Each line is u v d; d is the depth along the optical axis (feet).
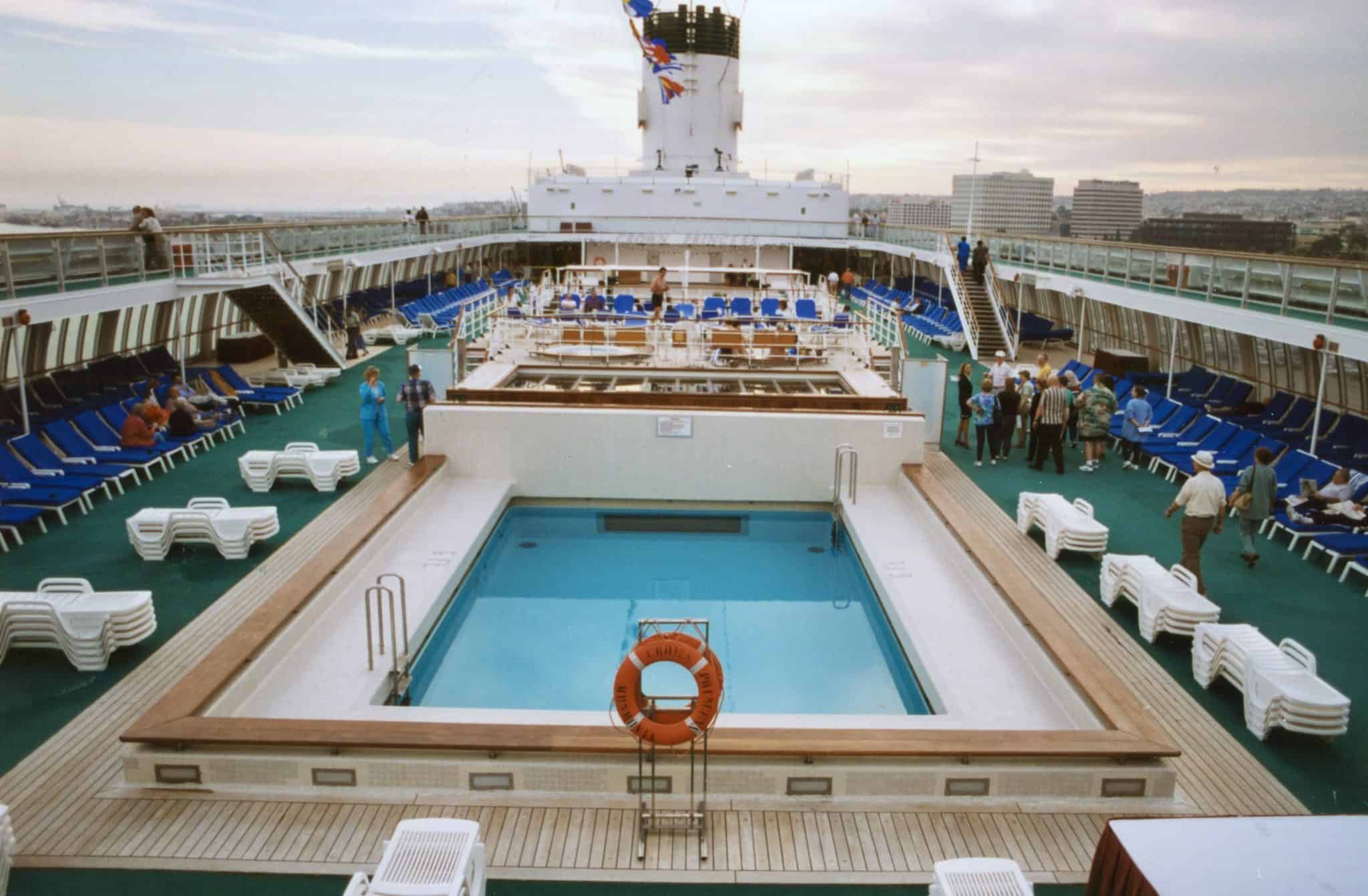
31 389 52.19
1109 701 24.16
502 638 34.55
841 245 120.06
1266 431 51.13
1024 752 21.95
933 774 22.18
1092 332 89.56
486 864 19.95
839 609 37.60
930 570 36.40
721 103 117.29
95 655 27.66
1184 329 71.82
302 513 41.86
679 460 46.96
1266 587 35.06
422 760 22.16
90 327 61.93
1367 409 52.60
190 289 55.98
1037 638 28.40
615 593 38.99
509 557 42.75
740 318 61.82
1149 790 22.35
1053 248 78.28
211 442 53.21
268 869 19.66
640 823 20.84
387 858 17.15
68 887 19.08
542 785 22.26
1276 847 14.35
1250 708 25.58
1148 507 44.83
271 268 65.46
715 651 33.55
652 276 93.97
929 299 116.16
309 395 67.10
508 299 77.15
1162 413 55.42
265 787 22.29
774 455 46.85
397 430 57.41
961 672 28.32
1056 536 37.99
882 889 19.52
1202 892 13.52
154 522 36.01
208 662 25.31
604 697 30.12
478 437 47.03
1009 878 17.13
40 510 38.17
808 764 22.21
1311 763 24.17
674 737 20.52
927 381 55.21
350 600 32.78
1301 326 44.24
